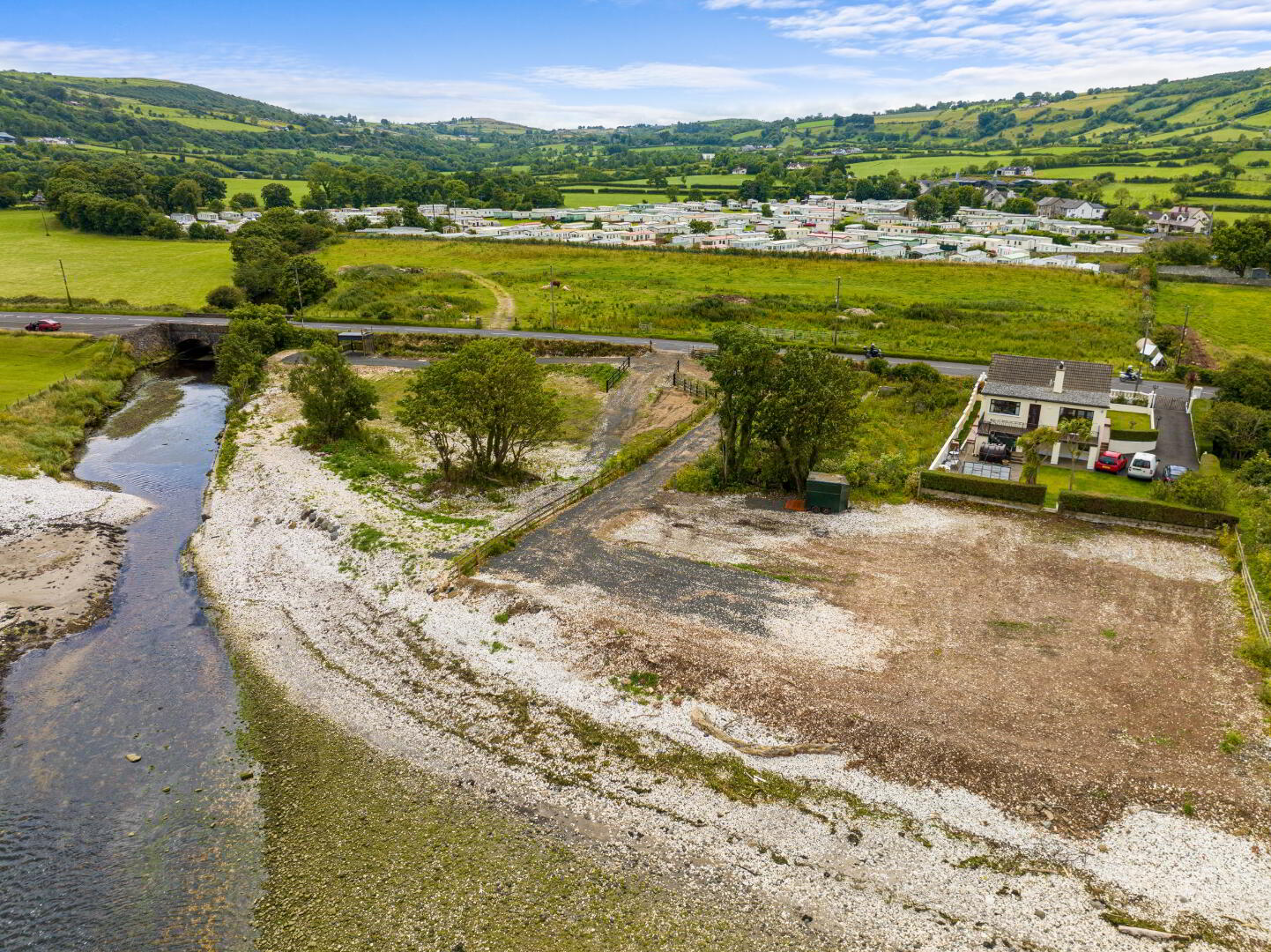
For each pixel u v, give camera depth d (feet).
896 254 558.15
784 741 102.94
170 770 101.50
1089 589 135.85
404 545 156.97
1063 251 577.02
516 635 126.72
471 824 92.38
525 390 185.68
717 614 128.98
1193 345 334.03
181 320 373.61
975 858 86.22
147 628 134.41
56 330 335.67
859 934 78.18
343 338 337.31
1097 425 202.69
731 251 558.97
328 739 107.14
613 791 97.04
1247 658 115.24
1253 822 88.22
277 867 86.53
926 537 156.87
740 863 86.63
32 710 112.88
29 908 81.25
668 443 217.56
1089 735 100.89
